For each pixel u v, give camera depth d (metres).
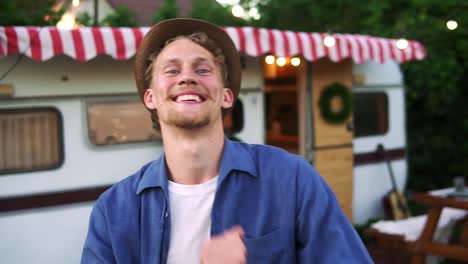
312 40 5.11
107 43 4.06
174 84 1.41
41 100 4.23
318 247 1.39
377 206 6.64
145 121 4.78
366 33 7.14
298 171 1.46
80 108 4.43
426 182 9.17
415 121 9.17
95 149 4.51
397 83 6.88
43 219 4.27
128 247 1.46
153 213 1.46
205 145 1.44
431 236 4.48
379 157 6.66
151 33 1.55
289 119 7.39
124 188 1.53
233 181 1.45
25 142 4.19
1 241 4.10
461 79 8.55
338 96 6.02
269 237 1.40
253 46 4.70
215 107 1.44
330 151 6.01
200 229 1.44
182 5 6.45
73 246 4.40
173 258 1.43
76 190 4.42
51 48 3.87
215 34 1.56
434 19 6.85
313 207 1.41
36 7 4.98
